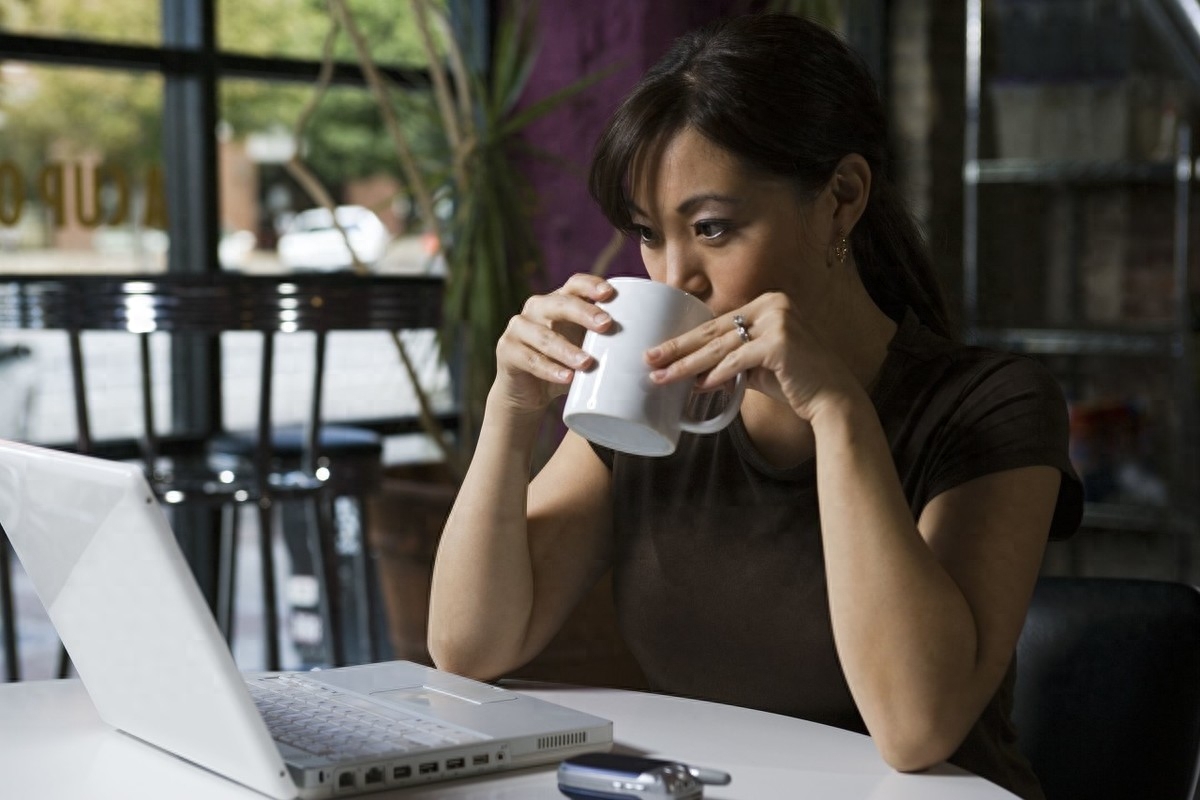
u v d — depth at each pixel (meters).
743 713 1.20
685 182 1.14
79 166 3.56
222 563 3.67
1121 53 3.57
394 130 3.32
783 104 1.14
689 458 1.34
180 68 3.70
